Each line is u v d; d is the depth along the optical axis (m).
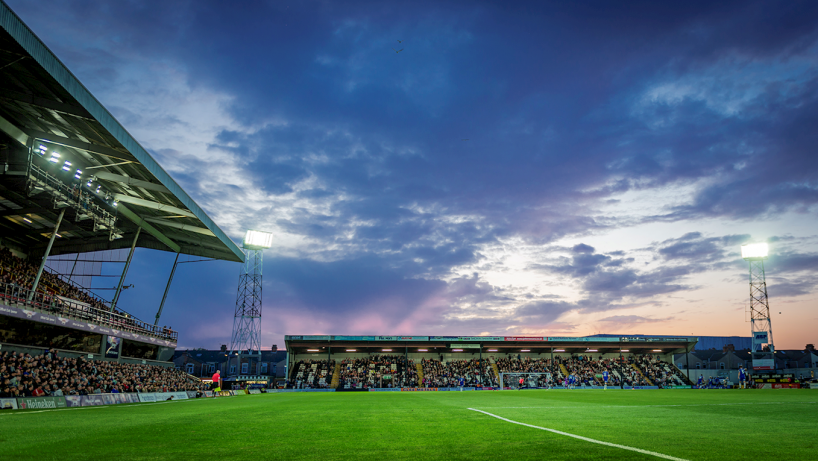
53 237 39.56
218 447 9.77
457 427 13.47
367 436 11.48
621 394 46.69
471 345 85.44
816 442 10.20
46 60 25.25
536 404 27.42
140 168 38.22
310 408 24.48
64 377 36.88
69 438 11.20
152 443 10.36
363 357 87.44
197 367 106.00
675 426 13.73
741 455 8.52
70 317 42.97
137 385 46.06
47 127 35.50
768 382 78.44
